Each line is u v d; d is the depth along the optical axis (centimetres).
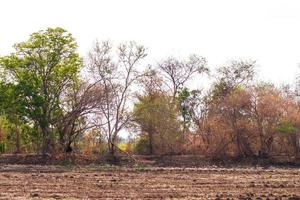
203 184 4069
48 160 6334
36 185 3953
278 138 6975
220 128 6925
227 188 3822
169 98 7500
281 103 6919
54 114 6606
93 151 6825
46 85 6531
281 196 3397
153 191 3631
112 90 6738
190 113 7750
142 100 7188
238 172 5169
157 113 7112
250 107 6925
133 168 5703
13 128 7188
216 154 6756
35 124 6675
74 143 6969
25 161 6325
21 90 6391
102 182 4175
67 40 6581
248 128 6869
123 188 3791
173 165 6300
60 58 6594
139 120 7006
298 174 4981
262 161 6581
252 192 3603
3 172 5081
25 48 6519
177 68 8288
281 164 6481
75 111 6600
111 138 6656
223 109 7081
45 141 6519
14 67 6488
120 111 6775
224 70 8525
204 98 7962
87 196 3375
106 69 6756
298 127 6788
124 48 6988
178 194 3484
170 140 7131
